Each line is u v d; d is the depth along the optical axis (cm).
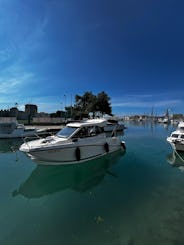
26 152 945
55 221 572
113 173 1009
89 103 5528
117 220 568
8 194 762
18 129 2253
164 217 577
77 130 1130
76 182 902
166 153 1502
